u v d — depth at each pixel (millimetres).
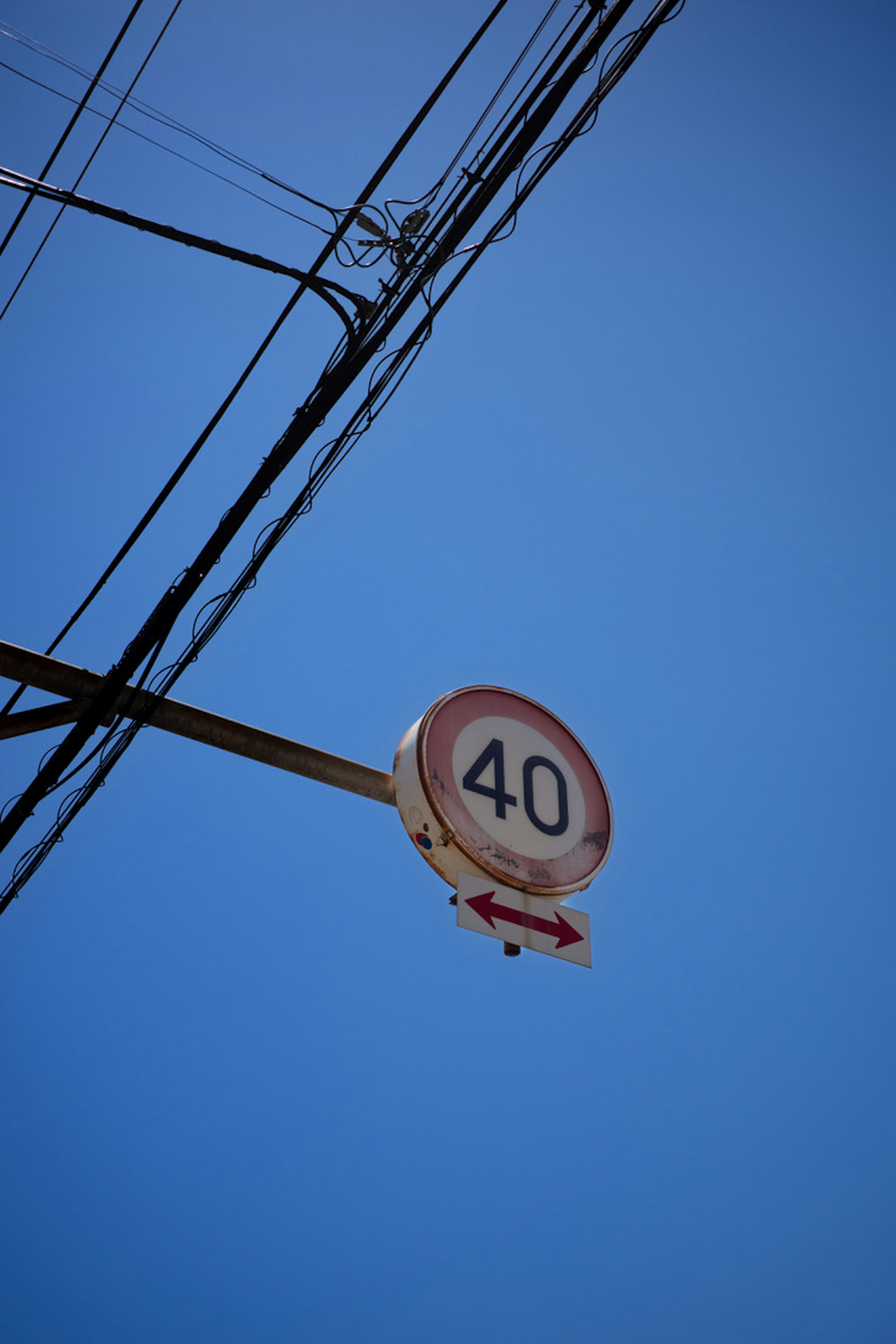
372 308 6520
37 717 7250
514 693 7840
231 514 6941
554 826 7383
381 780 7379
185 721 7285
